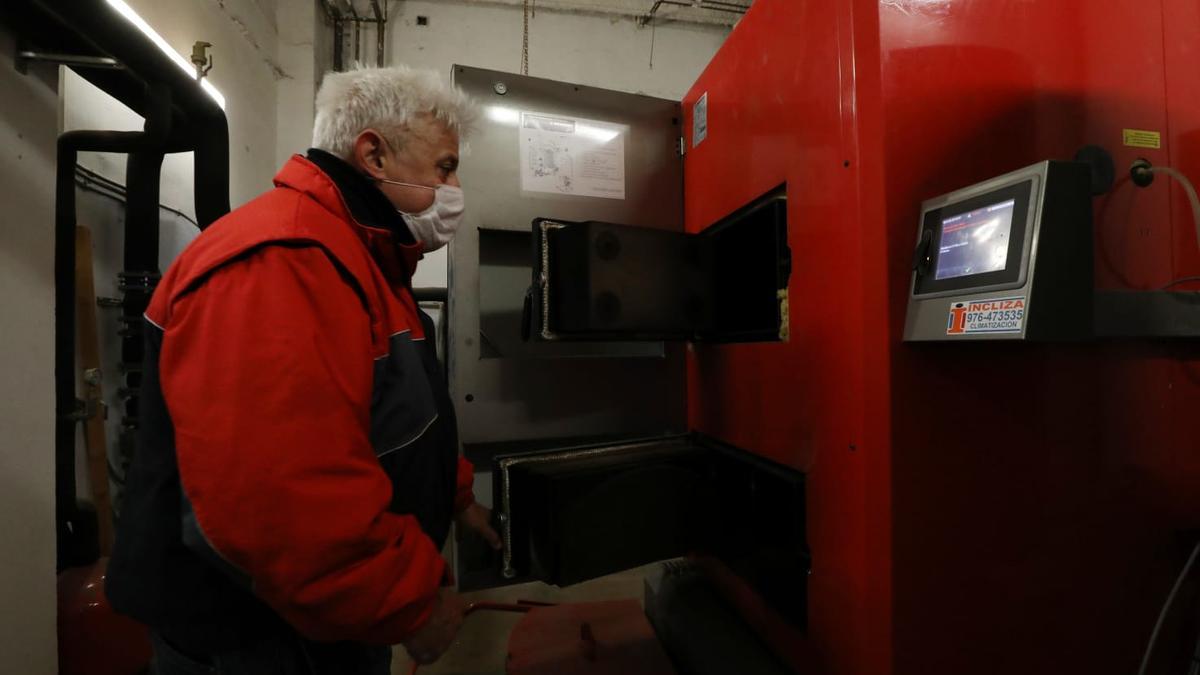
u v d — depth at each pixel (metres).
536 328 0.90
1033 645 0.75
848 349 0.75
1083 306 0.54
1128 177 0.76
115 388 1.59
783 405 0.92
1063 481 0.75
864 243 0.71
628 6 2.89
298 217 0.59
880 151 0.69
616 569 0.91
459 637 1.58
